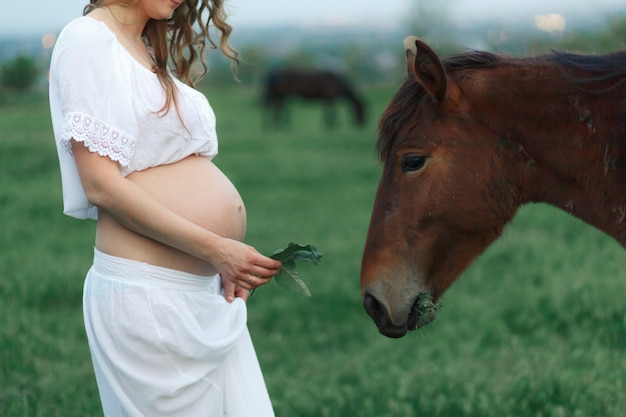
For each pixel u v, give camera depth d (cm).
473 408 418
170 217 241
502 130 292
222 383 257
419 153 291
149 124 245
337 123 2814
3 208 876
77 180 252
